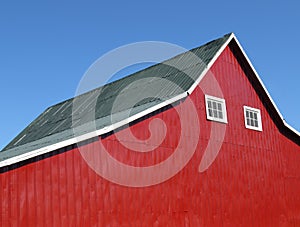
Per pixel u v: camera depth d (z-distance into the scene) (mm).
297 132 22719
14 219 12727
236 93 20781
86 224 14125
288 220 21062
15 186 12891
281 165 21672
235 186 19219
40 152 13508
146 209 15805
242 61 21609
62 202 13742
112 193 14977
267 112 22062
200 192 17766
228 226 18391
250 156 20375
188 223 16984
